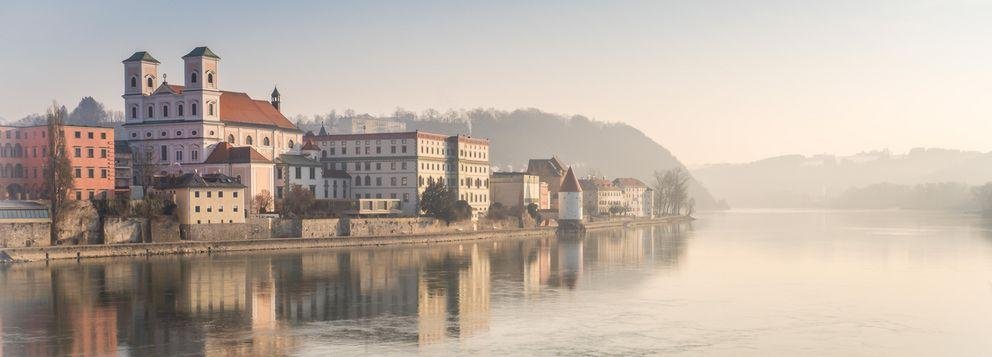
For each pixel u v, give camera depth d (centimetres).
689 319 10675
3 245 15938
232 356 8706
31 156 18075
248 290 12656
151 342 9281
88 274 14125
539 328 10100
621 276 14838
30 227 16300
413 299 12069
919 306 11675
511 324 10319
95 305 11331
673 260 17875
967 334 9869
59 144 16925
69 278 13650
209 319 10488
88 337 9512
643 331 9944
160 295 12106
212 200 18612
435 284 13562
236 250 18225
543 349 9038
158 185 18900
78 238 17025
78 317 10562
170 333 9706
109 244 16875
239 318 10562
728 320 10612
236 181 19300
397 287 13175
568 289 13162
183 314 10775
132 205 17875
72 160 17938
